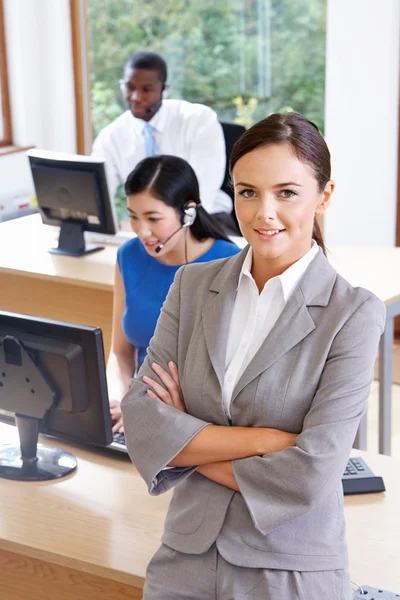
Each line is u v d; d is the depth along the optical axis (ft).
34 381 8.25
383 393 12.63
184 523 6.17
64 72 21.52
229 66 19.93
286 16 18.97
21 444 8.61
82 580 7.62
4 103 21.35
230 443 6.00
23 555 7.77
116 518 7.78
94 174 13.64
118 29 20.99
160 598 6.13
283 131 5.65
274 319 6.04
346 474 8.09
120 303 10.83
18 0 20.72
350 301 5.93
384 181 18.25
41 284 14.19
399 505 7.80
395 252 14.17
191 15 20.06
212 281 6.45
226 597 5.91
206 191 16.74
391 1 17.29
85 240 15.14
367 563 7.02
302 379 5.86
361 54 17.81
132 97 16.37
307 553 5.84
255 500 5.83
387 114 17.85
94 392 8.18
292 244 5.83
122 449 8.76
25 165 21.35
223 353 6.13
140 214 10.08
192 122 16.56
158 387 6.55
